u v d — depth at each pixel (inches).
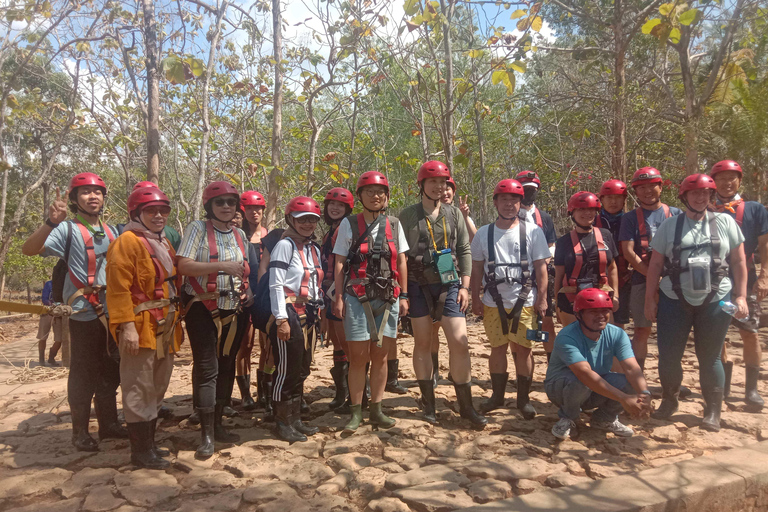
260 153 549.0
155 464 140.9
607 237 189.2
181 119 508.4
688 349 265.1
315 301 164.7
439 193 172.9
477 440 155.3
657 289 175.8
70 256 152.3
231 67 454.3
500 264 177.0
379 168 622.2
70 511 118.8
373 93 421.4
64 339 222.5
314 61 417.4
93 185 156.2
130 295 137.5
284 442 156.2
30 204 940.0
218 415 158.4
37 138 649.0
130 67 388.2
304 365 165.3
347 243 165.3
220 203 151.7
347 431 162.1
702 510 121.7
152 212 142.5
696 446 150.0
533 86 703.1
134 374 140.4
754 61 401.1
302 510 117.3
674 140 544.7
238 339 164.7
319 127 425.7
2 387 240.2
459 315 171.3
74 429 154.6
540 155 586.2
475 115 512.7
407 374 233.1
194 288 149.4
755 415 171.0
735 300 169.2
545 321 201.5
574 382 155.9
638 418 151.5
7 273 824.3
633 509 114.3
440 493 122.9
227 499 122.4
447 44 377.4
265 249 178.2
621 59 486.6
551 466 137.9
